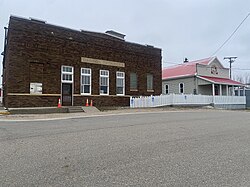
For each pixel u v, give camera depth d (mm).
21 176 4398
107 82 24828
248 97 36344
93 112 18906
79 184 4023
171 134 8570
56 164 5109
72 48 22344
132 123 11578
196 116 15594
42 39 20531
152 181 4168
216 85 35344
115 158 5547
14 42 19156
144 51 28328
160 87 29578
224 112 20578
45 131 9234
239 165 5094
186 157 5645
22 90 19344
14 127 10391
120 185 3984
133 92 26906
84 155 5789
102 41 24594
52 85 20891
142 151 6168
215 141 7445
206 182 4141
